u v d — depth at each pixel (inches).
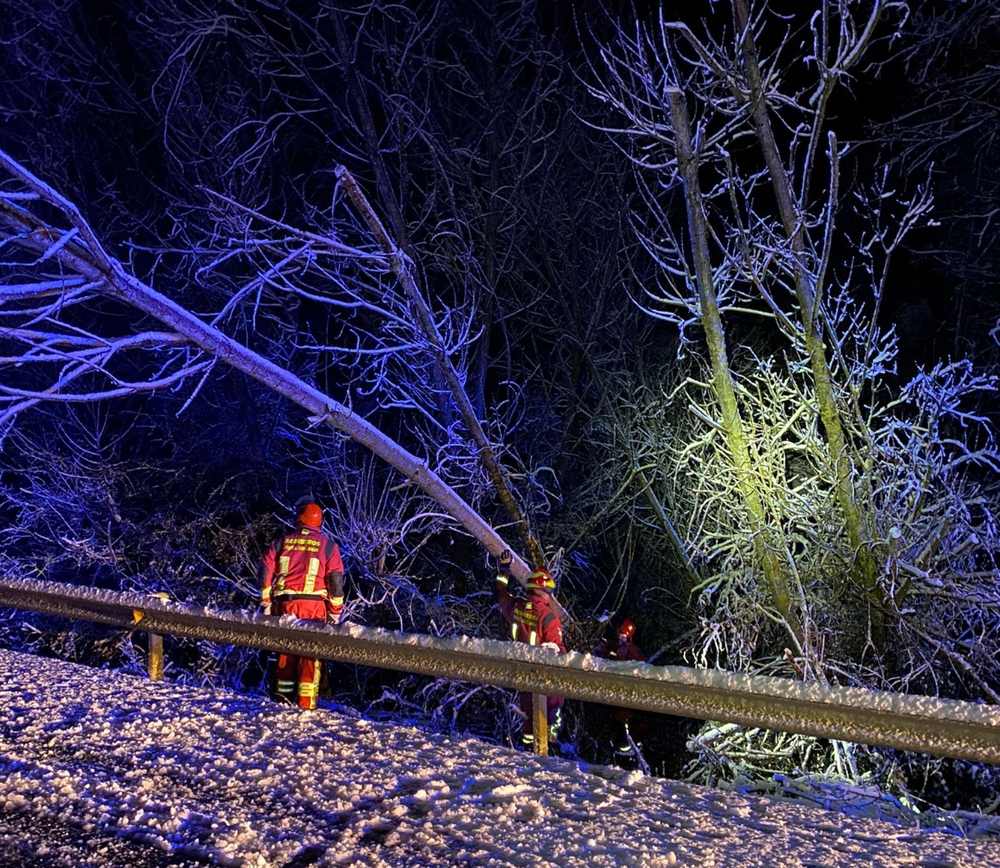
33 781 178.9
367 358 620.1
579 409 599.5
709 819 168.7
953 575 402.9
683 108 404.8
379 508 520.4
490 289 589.0
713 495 472.1
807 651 383.2
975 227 649.0
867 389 539.8
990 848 159.2
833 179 397.1
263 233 494.9
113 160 677.3
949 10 559.8
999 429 559.5
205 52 637.9
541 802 173.8
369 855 150.1
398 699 458.6
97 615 251.1
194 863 147.4
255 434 604.7
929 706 147.3
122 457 634.8
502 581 406.3
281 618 217.9
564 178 652.7
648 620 559.2
